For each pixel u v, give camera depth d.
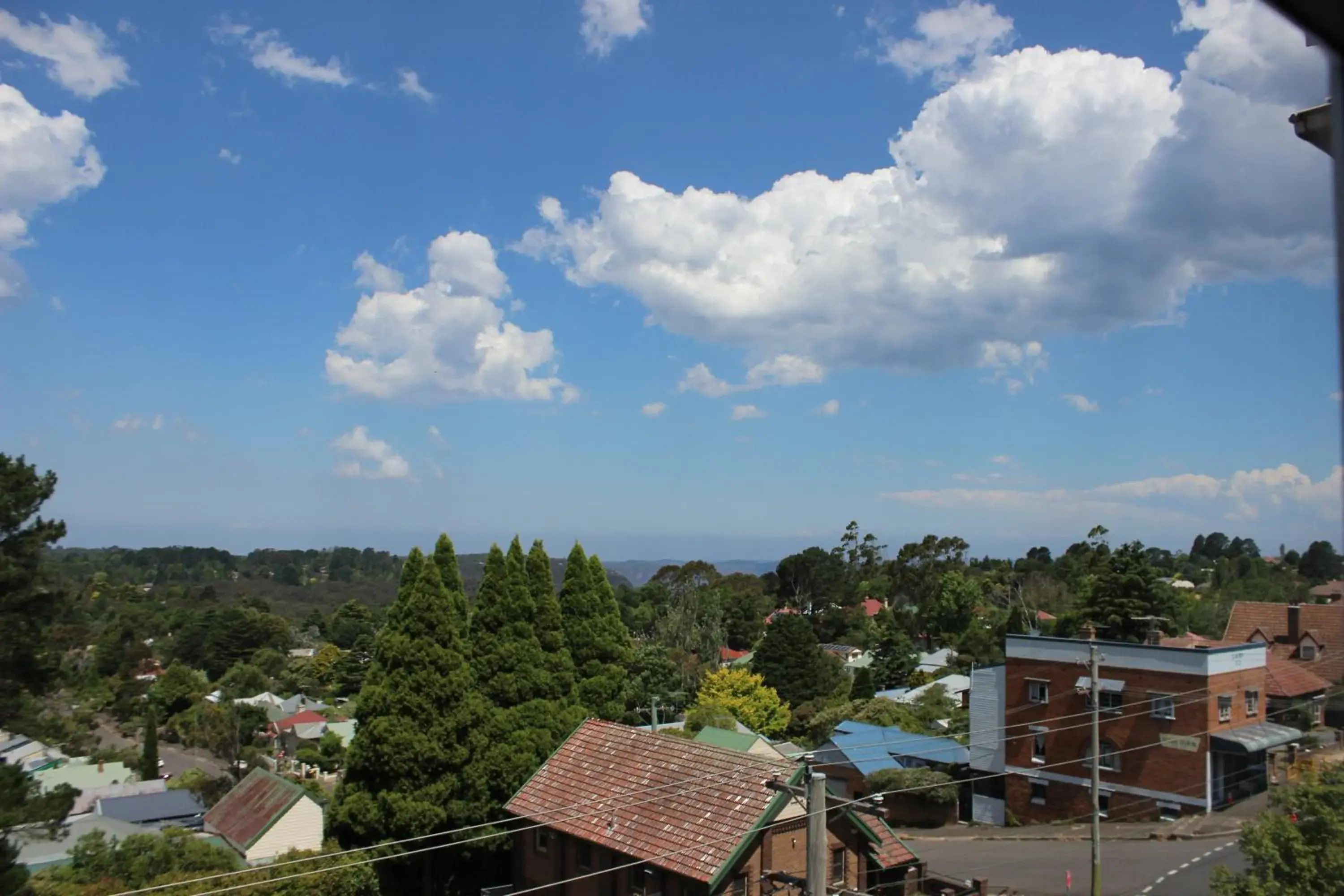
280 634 150.75
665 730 57.41
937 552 144.25
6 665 31.81
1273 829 20.05
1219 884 20.45
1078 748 47.75
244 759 75.94
